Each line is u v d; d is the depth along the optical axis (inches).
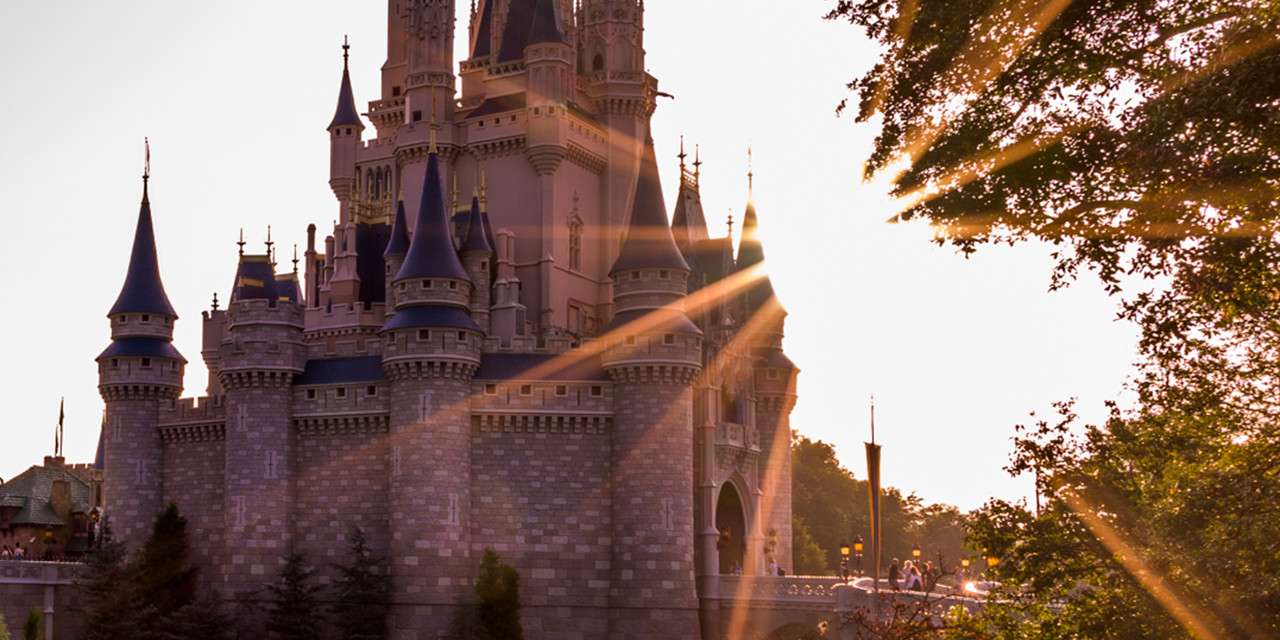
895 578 3777.1
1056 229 1614.2
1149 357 1774.1
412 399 4488.2
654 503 4471.0
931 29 1651.1
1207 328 1717.5
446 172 5615.2
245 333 4677.7
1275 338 1717.5
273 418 4667.8
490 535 4512.8
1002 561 1966.0
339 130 5959.6
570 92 5620.1
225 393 4810.5
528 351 4667.8
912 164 1672.0
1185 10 1513.3
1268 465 1627.7
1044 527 1915.6
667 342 4522.6
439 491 4439.0
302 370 4724.4
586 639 4468.5
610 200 5762.8
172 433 5014.8
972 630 2006.6
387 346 4537.4
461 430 4510.3
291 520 4643.2
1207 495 1663.4
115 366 5059.1
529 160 5472.4
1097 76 1569.9
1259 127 1421.0
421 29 5713.6
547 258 5369.1
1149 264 1590.8
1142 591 1749.5
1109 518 1868.8
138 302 5113.2
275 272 6254.9
